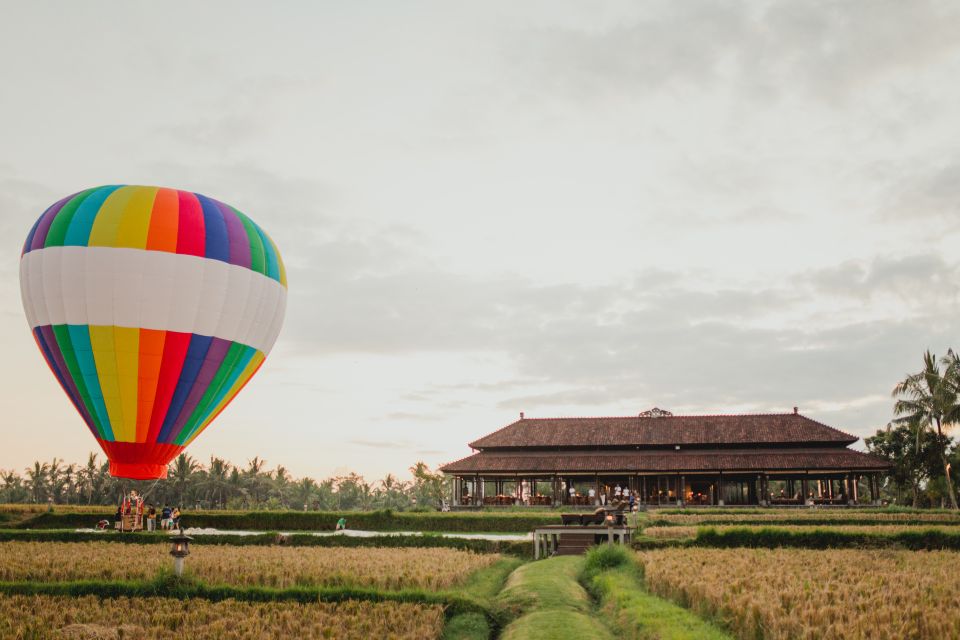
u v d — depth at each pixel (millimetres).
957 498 80500
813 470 66688
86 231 40562
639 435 74875
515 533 51344
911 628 17188
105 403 41156
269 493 142875
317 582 25781
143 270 40375
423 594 23141
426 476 122312
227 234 43188
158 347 40750
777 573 24594
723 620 19281
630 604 22188
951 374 69500
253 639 18500
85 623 20000
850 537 34469
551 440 75062
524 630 19688
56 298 40562
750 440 71438
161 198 42250
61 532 42438
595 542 38188
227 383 44125
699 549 33438
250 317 43906
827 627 17078
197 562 28891
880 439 84625
